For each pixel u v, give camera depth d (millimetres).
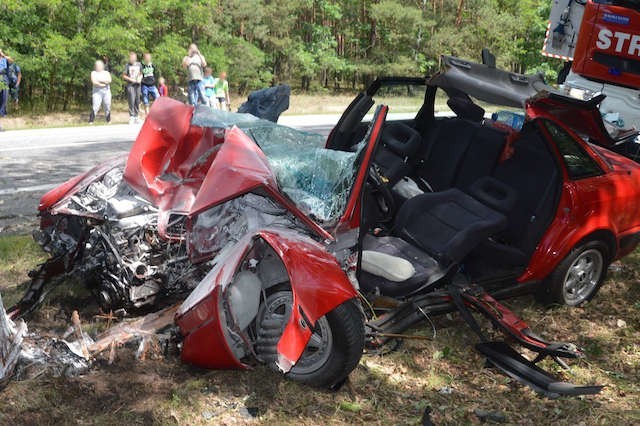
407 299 4535
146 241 4266
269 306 3816
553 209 4910
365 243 4922
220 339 3559
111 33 20922
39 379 3580
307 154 4391
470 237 4605
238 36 36406
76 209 4473
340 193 4230
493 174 5438
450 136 5801
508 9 44062
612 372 4234
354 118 5371
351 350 3568
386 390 3816
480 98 5004
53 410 3332
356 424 3441
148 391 3594
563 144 4992
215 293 3537
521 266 5000
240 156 4066
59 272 4688
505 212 4973
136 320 4324
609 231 5164
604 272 5359
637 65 9508
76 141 12594
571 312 5156
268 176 3947
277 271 3811
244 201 4172
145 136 4531
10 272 5309
